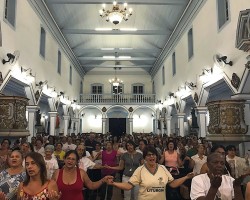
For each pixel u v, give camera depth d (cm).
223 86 1151
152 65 2638
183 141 1033
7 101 827
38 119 1558
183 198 563
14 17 1031
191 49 1439
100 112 2844
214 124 794
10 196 344
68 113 2166
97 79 2978
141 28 1839
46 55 1488
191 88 1335
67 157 374
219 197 287
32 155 306
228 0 921
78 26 1777
